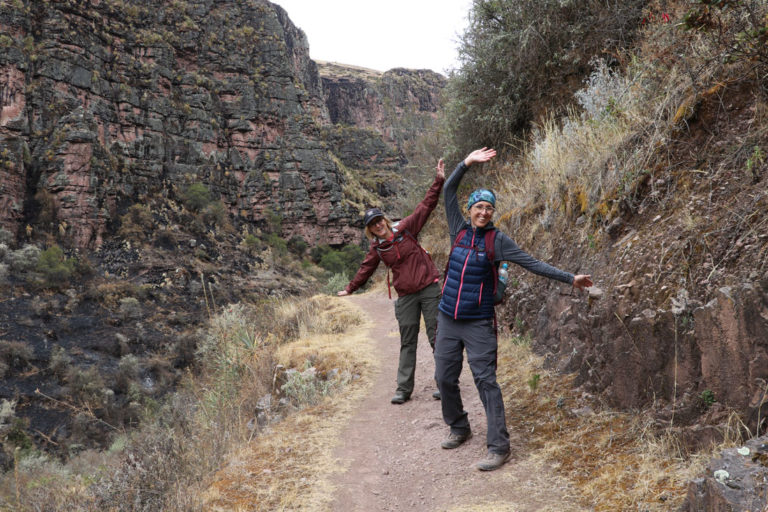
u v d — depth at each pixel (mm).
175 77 84625
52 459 30828
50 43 66875
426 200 4473
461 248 3236
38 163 63344
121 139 73500
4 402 36844
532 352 4891
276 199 92062
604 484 2588
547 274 2920
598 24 7504
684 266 2951
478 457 3299
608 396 3332
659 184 3625
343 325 8883
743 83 3361
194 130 84125
